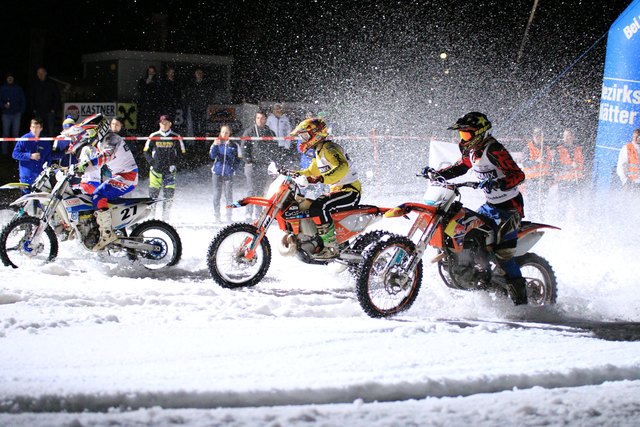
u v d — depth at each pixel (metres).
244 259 7.85
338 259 7.70
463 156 7.11
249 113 19.44
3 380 4.69
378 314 6.79
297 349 5.64
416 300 7.47
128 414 4.30
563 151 13.08
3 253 8.59
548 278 7.31
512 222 6.89
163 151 13.19
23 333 5.89
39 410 4.35
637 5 10.84
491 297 7.23
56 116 20.44
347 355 5.52
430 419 4.38
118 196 8.74
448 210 6.89
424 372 5.16
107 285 7.83
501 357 5.59
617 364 5.44
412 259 6.81
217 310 6.87
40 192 8.95
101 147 8.71
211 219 14.07
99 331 6.01
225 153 13.63
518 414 4.48
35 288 7.55
